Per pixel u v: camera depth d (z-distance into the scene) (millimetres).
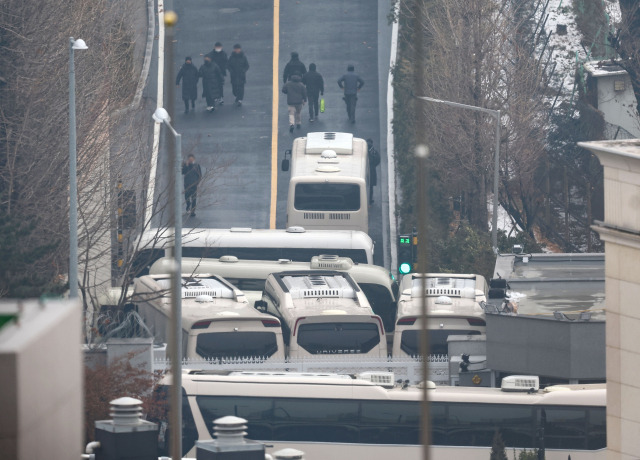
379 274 146250
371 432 95938
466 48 184500
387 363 113562
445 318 119375
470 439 94438
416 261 139875
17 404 22953
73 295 106188
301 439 96125
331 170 173000
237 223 194500
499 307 111000
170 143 49969
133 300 126188
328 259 146750
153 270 148375
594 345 98438
